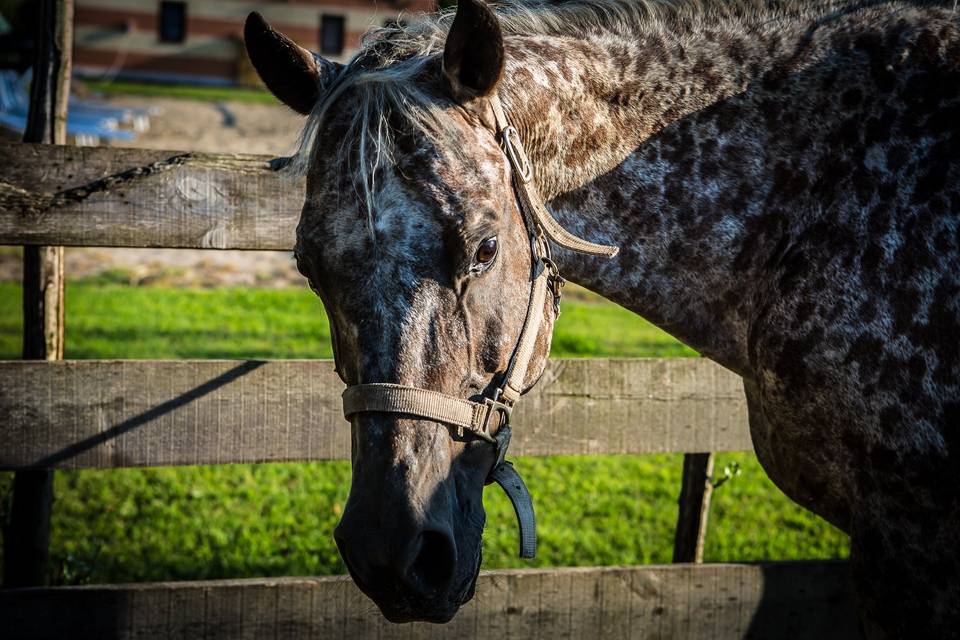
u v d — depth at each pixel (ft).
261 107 79.77
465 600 5.13
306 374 8.48
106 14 107.45
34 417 7.99
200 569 11.84
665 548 13.02
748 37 6.33
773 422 6.32
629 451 9.14
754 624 9.20
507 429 5.40
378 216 4.84
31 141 9.04
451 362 4.94
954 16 6.04
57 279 8.99
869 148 5.87
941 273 5.49
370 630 8.50
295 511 13.99
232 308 26.89
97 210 8.09
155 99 80.43
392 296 4.83
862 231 5.75
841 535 13.71
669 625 9.03
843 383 5.72
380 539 4.69
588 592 8.81
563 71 5.99
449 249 4.86
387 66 5.31
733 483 15.80
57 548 12.17
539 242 5.50
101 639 8.05
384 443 4.86
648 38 6.36
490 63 5.06
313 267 5.06
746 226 6.19
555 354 21.42
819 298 5.81
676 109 6.22
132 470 15.58
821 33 6.23
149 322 24.22
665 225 6.25
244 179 8.38
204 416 8.32
